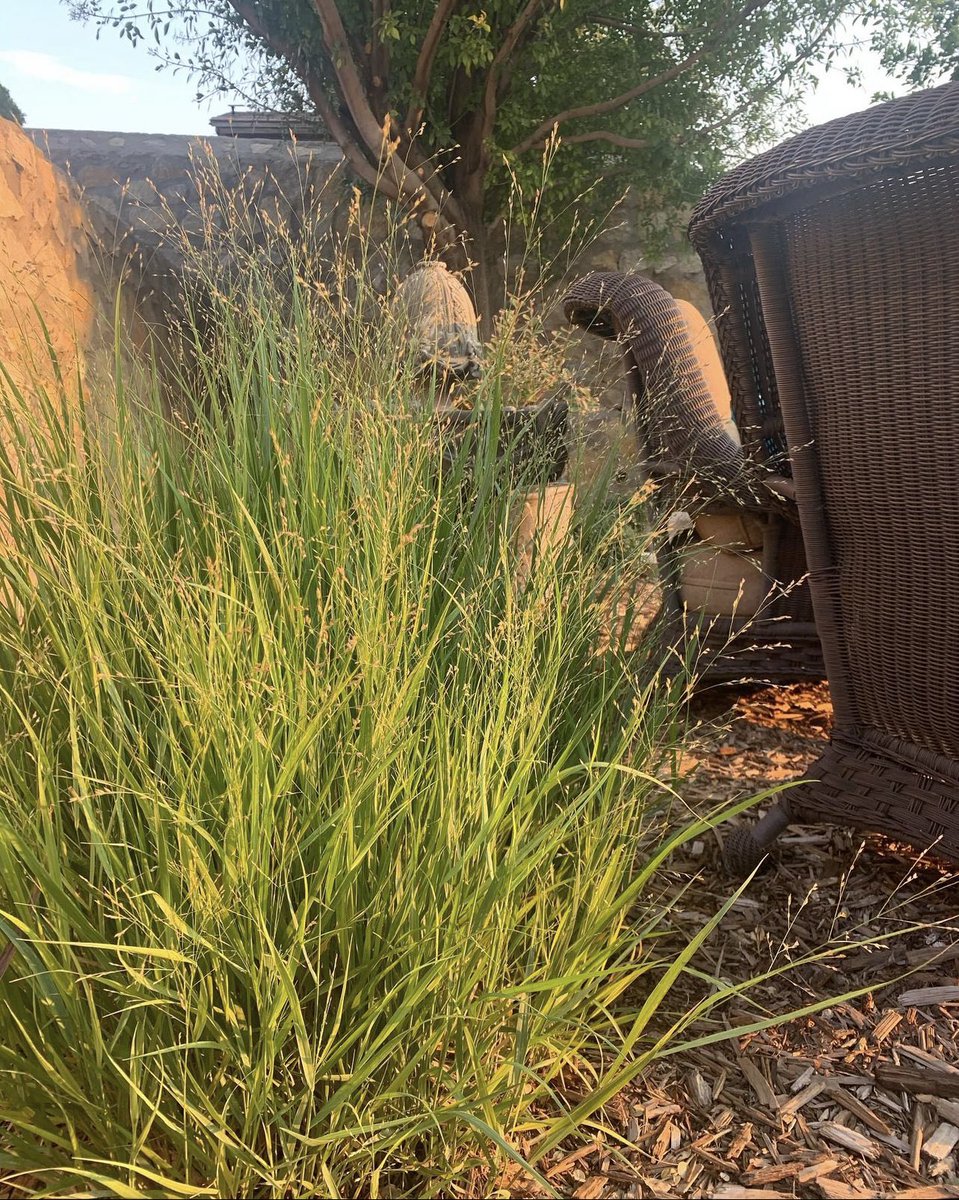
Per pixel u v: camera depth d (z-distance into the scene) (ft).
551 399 6.67
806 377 5.38
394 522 4.49
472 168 22.74
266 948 3.11
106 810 3.59
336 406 5.35
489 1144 3.37
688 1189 3.48
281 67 23.08
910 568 4.93
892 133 4.06
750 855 5.59
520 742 3.92
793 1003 4.51
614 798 4.57
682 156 22.95
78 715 3.68
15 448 4.25
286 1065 3.31
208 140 22.94
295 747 3.29
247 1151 2.98
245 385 5.05
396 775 3.66
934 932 5.03
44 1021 3.24
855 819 5.30
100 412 4.78
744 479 7.45
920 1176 3.57
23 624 3.96
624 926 4.45
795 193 4.70
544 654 4.88
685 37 23.00
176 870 3.24
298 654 3.81
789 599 8.69
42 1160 3.01
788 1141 3.73
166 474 4.71
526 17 20.48
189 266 5.74
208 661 3.33
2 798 3.33
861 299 4.75
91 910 3.40
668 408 8.09
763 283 5.31
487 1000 3.40
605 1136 3.72
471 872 3.56
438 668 4.51
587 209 24.35
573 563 5.68
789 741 7.97
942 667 4.86
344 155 21.06
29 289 7.73
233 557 4.37
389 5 20.24
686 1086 4.00
